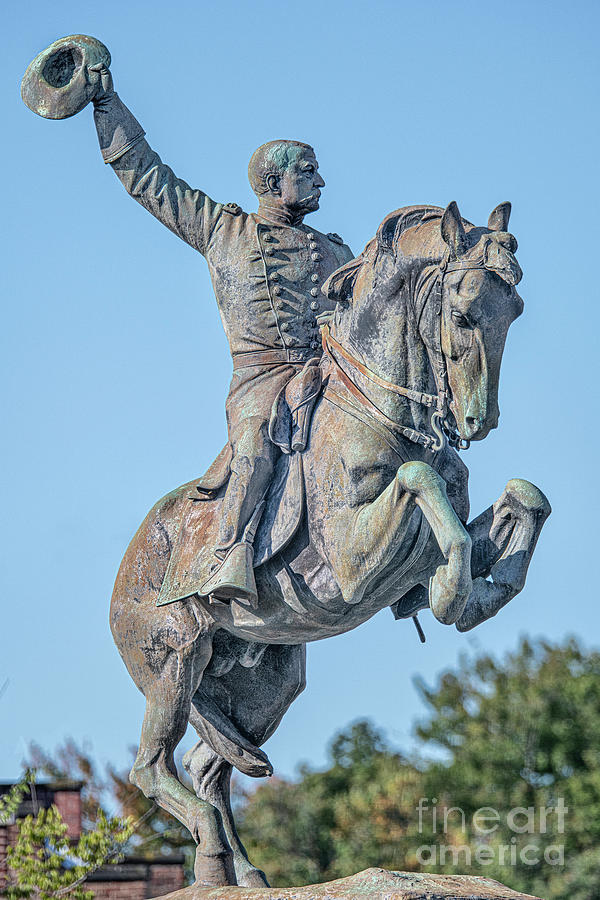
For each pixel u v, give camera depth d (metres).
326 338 15.74
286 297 16.50
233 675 17.56
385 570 14.91
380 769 67.44
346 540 14.89
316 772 68.31
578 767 63.00
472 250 13.97
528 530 15.12
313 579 15.44
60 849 25.53
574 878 56.62
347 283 15.35
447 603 13.93
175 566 16.52
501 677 68.56
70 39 17.12
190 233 16.86
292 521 15.34
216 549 15.55
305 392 15.61
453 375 14.07
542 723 63.72
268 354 16.41
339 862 60.31
